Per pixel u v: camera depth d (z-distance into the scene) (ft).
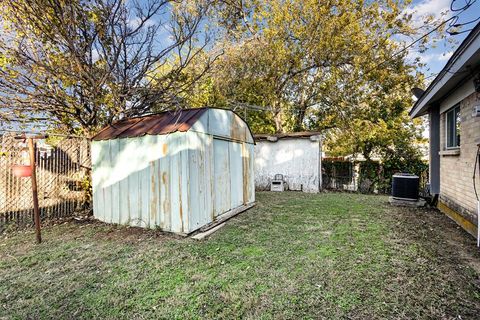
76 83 18.19
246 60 37.68
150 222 15.28
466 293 8.05
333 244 12.54
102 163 17.31
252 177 23.21
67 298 8.16
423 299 7.75
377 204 22.93
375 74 36.58
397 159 35.86
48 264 10.69
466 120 15.01
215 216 16.75
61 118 20.25
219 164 17.54
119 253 11.78
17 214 16.17
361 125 38.04
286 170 34.58
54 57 17.40
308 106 44.01
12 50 16.33
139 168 15.61
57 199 18.08
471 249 11.71
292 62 38.93
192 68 25.72
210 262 10.69
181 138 13.98
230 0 38.40
